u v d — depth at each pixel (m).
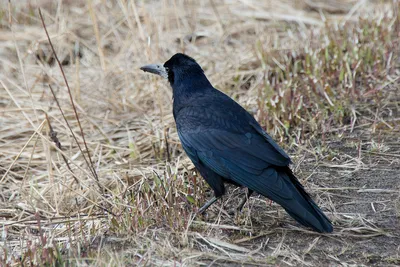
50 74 15.60
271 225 10.30
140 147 13.51
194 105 11.14
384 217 10.37
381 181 11.45
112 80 15.96
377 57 15.34
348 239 9.83
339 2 19.70
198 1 19.72
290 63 15.69
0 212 11.34
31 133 14.10
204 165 10.73
